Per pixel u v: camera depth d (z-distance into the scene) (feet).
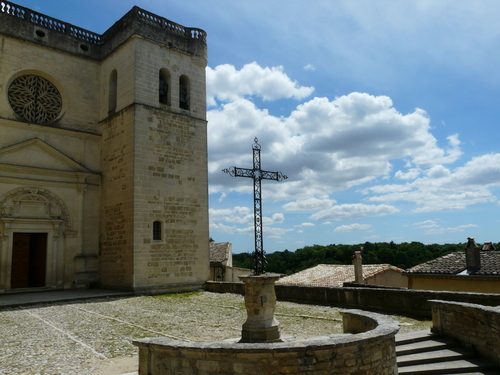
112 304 54.13
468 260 61.67
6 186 64.90
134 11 71.10
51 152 69.67
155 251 67.41
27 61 69.87
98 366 26.05
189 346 19.74
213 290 70.23
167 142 72.02
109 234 70.85
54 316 44.73
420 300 40.81
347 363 19.53
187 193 73.67
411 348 27.66
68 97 74.02
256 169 29.73
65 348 30.58
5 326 39.29
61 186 70.74
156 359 20.92
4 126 65.77
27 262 66.90
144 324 39.83
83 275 71.15
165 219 69.62
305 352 18.83
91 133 75.36
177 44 76.79
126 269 65.77
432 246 144.66
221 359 19.34
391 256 141.49
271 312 27.84
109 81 76.33
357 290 47.11
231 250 120.88
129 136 68.64
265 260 28.40
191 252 72.49
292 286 55.26
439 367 25.04
